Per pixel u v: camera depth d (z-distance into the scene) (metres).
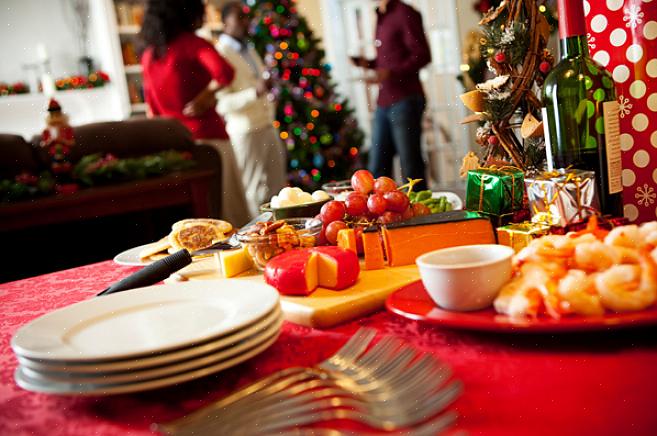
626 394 0.47
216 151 3.91
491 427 0.44
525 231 0.79
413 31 3.80
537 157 1.01
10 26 6.01
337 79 6.69
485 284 0.61
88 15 6.14
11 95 5.85
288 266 0.78
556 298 0.57
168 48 3.67
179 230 1.17
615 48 1.04
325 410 0.47
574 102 0.83
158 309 0.70
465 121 1.06
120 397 0.58
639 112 1.03
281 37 5.36
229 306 0.67
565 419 0.44
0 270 3.05
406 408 0.44
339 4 6.61
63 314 0.68
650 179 1.04
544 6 1.07
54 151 3.79
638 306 0.55
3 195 3.34
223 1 6.30
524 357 0.56
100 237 3.24
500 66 0.99
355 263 0.81
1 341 0.81
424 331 0.66
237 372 0.61
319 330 0.72
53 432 0.53
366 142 6.58
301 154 5.36
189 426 0.45
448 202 1.21
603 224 0.74
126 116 6.05
